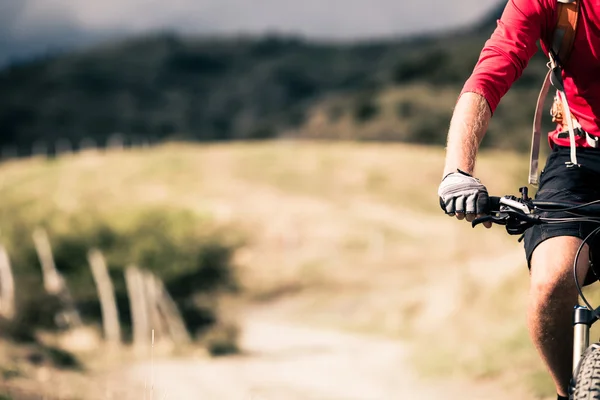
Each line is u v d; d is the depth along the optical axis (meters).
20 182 111.06
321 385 18.55
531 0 4.10
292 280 71.06
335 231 88.81
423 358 20.64
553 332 3.86
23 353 18.75
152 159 119.81
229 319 34.72
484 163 106.12
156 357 27.28
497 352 18.12
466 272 35.88
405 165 118.56
